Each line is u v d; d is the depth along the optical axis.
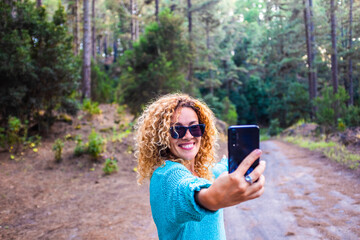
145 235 4.10
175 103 1.23
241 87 59.97
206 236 1.10
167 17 16.92
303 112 30.80
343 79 25.03
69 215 4.94
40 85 9.40
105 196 6.04
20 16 9.34
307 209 4.77
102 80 17.52
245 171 0.71
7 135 8.80
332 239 3.61
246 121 55.22
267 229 4.12
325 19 22.61
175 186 0.92
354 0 17.02
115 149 9.55
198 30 34.78
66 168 8.05
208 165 1.50
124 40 45.06
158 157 1.22
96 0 44.56
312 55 29.30
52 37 9.52
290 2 30.08
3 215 4.89
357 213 4.33
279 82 41.81
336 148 9.81
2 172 7.29
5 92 8.73
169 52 16.53
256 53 55.62
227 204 0.74
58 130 10.91
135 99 15.57
